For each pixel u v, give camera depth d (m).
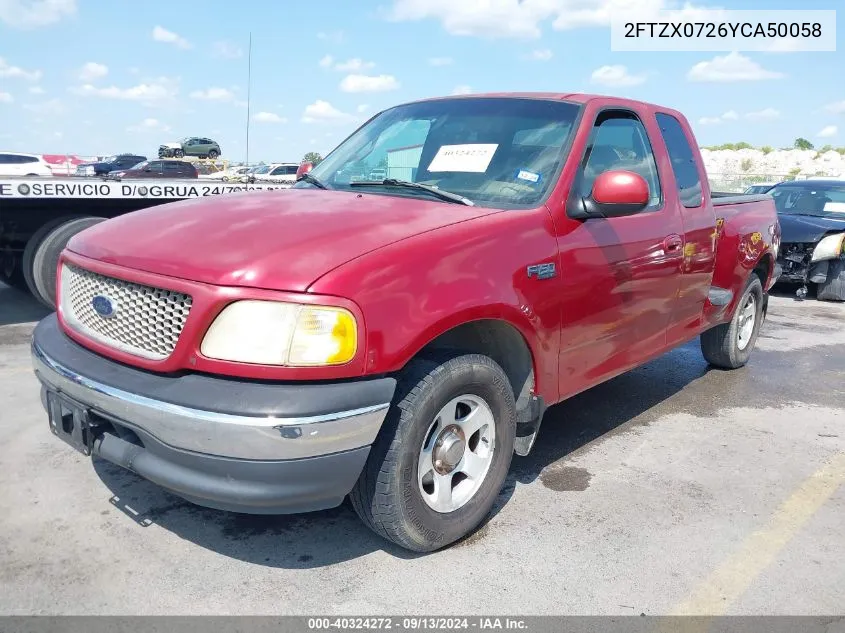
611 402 5.05
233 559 2.86
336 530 3.12
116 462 2.61
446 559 2.92
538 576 2.83
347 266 2.47
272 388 2.37
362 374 2.45
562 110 3.71
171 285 2.47
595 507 3.42
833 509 3.50
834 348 7.05
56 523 3.06
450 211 3.07
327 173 4.03
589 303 3.45
